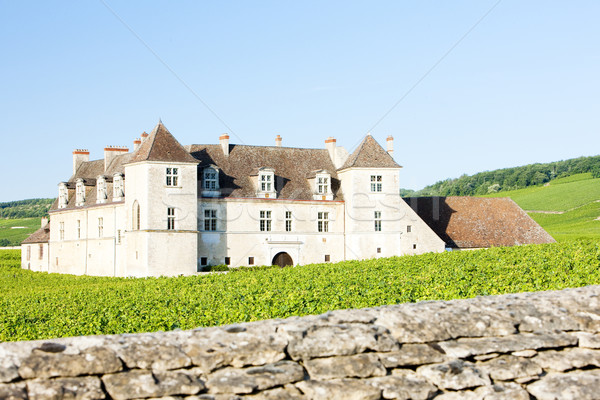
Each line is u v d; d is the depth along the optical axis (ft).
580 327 33.09
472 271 98.22
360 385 27.32
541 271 86.38
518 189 537.65
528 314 33.24
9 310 97.30
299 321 30.07
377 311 32.19
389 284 88.22
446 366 29.07
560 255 105.09
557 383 29.43
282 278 118.11
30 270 249.55
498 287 73.67
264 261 191.42
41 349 25.05
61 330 73.26
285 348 28.02
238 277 129.90
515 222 233.55
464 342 30.78
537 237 230.27
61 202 230.07
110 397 24.63
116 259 190.08
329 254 200.75
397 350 29.50
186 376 25.79
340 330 29.40
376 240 200.13
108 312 83.66
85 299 108.37
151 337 27.22
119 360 25.53
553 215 430.61
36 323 82.84
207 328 28.91
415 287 81.71
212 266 181.27
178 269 173.47
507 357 30.60
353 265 138.10
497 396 28.40
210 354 26.84
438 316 31.86
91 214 205.77
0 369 23.72
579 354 31.35
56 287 149.28
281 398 26.09
